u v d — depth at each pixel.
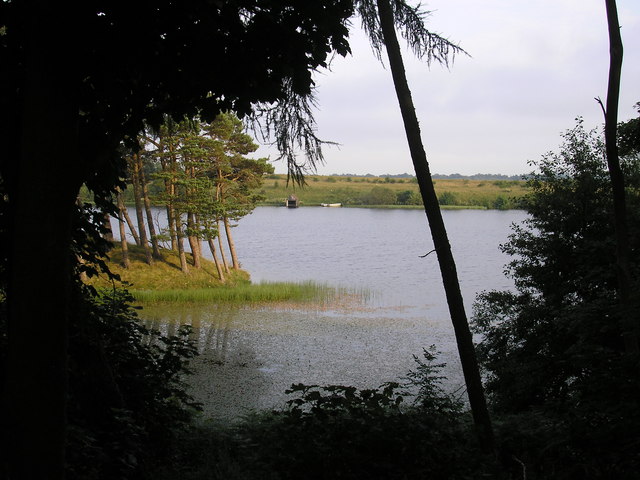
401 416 5.43
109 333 5.70
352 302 30.48
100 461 4.09
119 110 3.89
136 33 3.72
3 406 3.03
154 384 5.85
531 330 14.33
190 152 32.31
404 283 37.62
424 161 6.55
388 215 127.38
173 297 29.66
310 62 4.60
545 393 13.28
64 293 3.14
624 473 4.60
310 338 22.45
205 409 13.58
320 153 5.11
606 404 5.16
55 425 3.10
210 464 5.41
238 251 58.38
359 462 4.96
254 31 4.16
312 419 5.32
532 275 15.54
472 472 5.14
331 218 117.44
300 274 42.31
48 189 3.06
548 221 15.25
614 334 10.10
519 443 5.91
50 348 3.07
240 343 21.55
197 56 4.02
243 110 4.55
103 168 4.88
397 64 6.52
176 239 38.88
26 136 3.05
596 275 13.40
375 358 19.67
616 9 8.34
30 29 3.06
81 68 3.49
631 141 13.90
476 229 92.56
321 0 4.24
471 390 6.34
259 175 36.38
